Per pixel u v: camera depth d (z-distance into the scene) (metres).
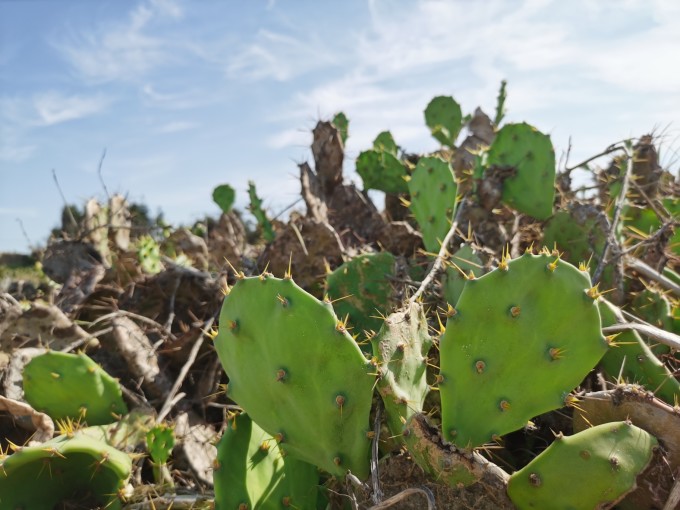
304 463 0.52
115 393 0.70
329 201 1.13
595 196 1.01
